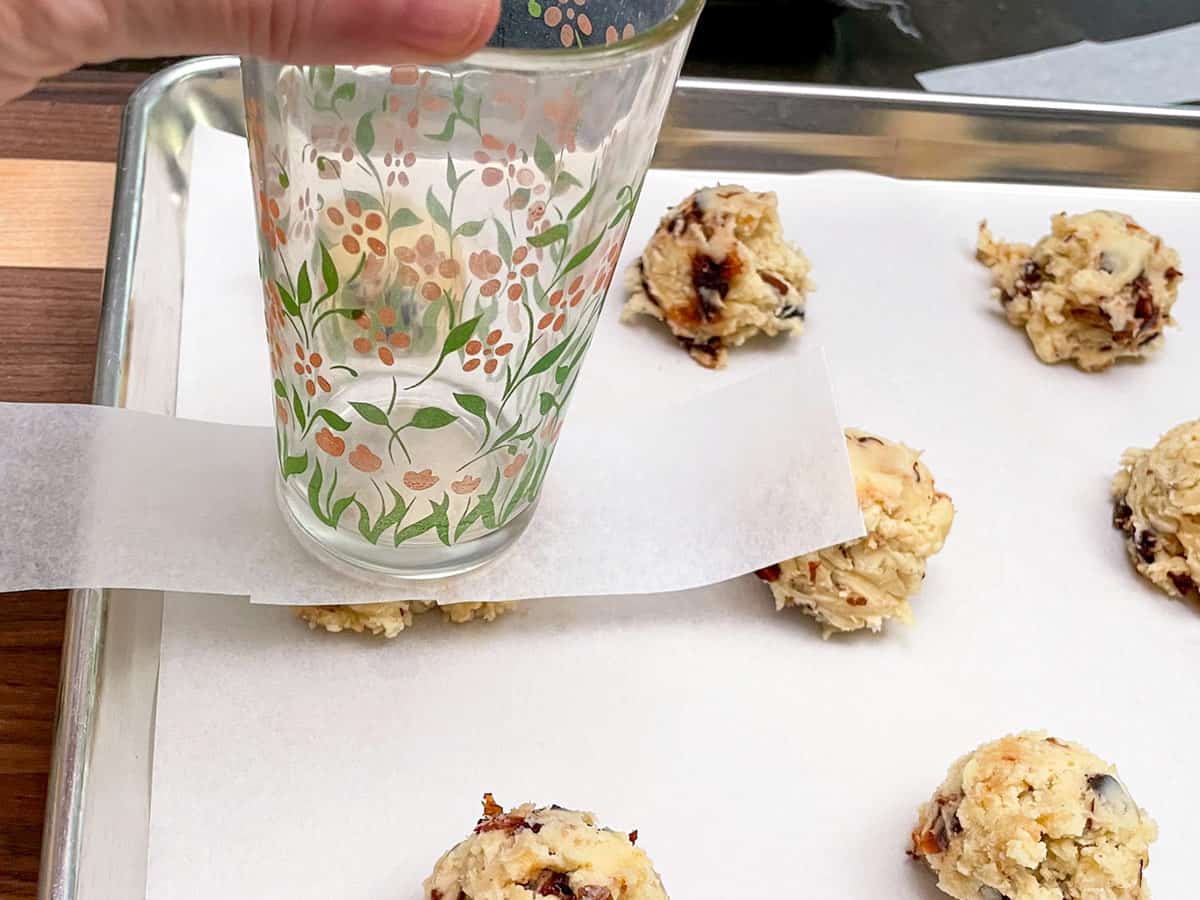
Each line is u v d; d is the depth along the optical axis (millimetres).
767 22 486
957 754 246
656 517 269
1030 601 275
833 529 251
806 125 371
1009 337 334
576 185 210
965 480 297
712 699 248
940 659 262
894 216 361
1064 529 290
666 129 365
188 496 251
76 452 251
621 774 235
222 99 340
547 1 240
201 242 313
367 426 231
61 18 170
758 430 275
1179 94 460
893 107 373
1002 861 217
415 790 228
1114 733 254
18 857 223
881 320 332
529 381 233
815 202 360
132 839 214
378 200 207
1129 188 381
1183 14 499
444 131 199
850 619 258
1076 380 326
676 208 320
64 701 220
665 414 287
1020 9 499
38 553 235
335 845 219
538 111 198
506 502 247
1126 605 277
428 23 168
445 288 216
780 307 314
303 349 227
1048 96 458
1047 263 329
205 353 291
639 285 319
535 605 259
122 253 290
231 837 217
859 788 238
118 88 371
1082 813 217
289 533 252
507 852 203
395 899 214
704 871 223
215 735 229
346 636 248
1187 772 249
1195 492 272
